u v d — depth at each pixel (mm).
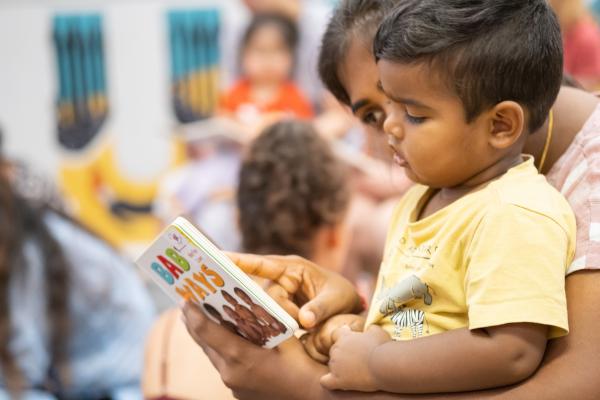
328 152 1905
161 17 4109
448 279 1057
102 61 4156
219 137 4098
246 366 1161
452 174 1068
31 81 4188
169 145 4172
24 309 2459
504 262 977
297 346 1183
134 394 2600
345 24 1259
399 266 1137
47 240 2498
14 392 2426
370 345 1080
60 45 4168
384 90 1071
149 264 1140
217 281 1068
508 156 1078
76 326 2537
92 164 4211
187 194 4121
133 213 4211
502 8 1021
